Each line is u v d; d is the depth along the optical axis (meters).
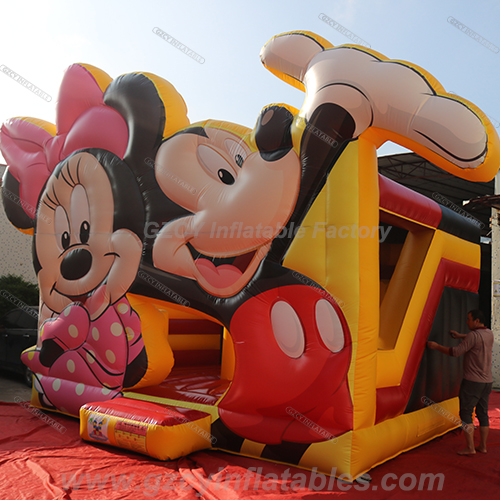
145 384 5.19
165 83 5.39
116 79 5.66
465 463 4.57
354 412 3.90
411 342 4.97
